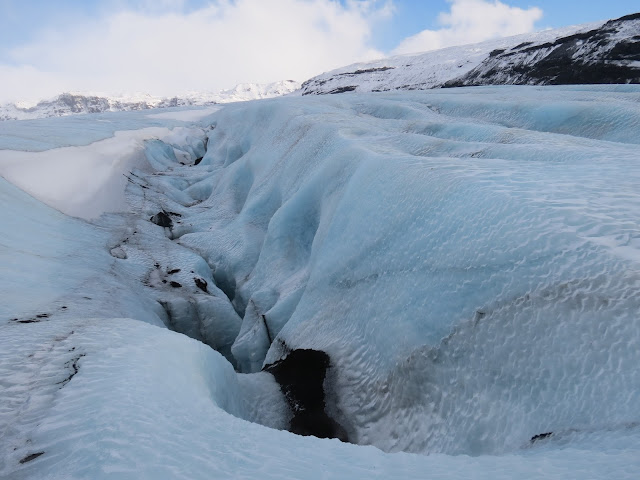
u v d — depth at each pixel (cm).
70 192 1805
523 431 440
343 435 690
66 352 553
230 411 652
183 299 1354
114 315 994
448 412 548
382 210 893
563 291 471
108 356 534
